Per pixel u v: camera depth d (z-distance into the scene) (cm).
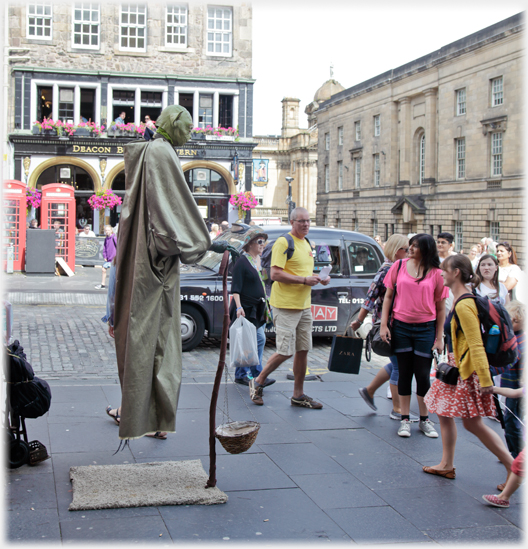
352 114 5581
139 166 410
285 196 8156
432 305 564
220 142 3169
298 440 534
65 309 1374
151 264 404
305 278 616
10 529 348
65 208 2227
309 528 369
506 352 441
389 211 4938
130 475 427
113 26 3058
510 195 3572
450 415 445
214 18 3177
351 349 633
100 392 657
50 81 3000
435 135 4369
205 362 906
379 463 487
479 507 411
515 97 3491
